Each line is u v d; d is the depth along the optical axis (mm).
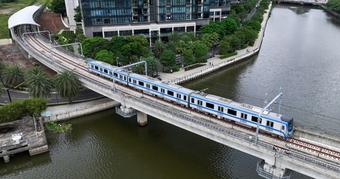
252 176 56875
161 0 130125
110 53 103125
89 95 89125
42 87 78188
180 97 66000
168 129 74750
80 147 68438
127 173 59719
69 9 163875
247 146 50250
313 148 49844
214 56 125250
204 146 67312
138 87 75625
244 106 56906
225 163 61094
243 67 118000
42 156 64938
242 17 183000
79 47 118750
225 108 58219
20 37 136000
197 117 62656
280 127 51281
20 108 71812
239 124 57562
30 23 136625
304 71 113062
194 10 137750
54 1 188625
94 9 126062
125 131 74438
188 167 60656
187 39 119438
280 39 160750
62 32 151250
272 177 49000
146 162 63000
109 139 71438
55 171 60156
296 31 179500
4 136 66000
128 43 111062
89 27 128875
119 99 72625
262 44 150875
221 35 132125
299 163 44844
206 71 109062
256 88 98250
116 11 128875
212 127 54000
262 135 53906
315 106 85688
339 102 88062
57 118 77188
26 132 67938
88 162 63031
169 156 64438
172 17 135625
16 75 87688
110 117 80938
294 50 140250
